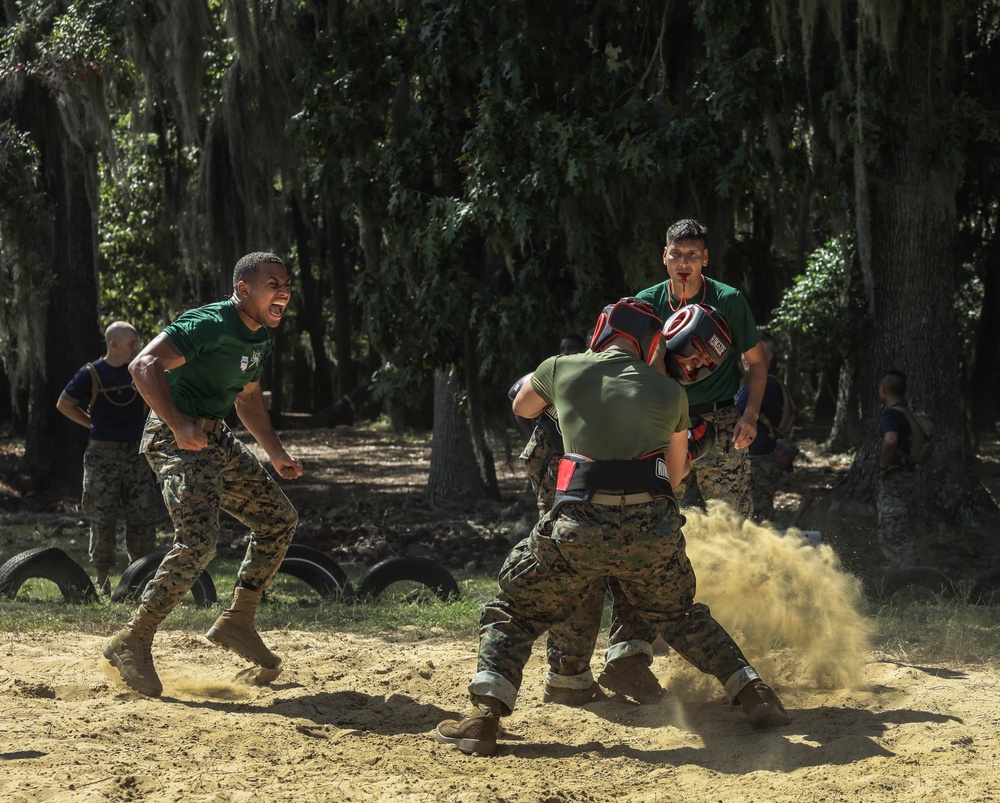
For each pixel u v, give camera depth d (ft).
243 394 17.62
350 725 15.35
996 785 12.01
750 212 51.62
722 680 14.61
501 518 47.37
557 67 37.68
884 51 35.76
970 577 32.32
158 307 83.66
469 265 39.73
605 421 13.88
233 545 40.75
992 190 48.34
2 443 92.73
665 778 13.00
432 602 27.17
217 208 53.62
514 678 14.01
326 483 65.82
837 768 12.90
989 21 43.37
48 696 16.71
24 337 54.34
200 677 18.21
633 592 14.49
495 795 12.03
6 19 54.29
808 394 106.42
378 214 39.99
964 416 45.85
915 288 41.29
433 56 37.40
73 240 56.59
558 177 35.04
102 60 46.55
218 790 12.07
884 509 28.04
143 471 29.58
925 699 16.22
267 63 49.21
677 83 38.50
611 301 37.78
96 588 29.25
